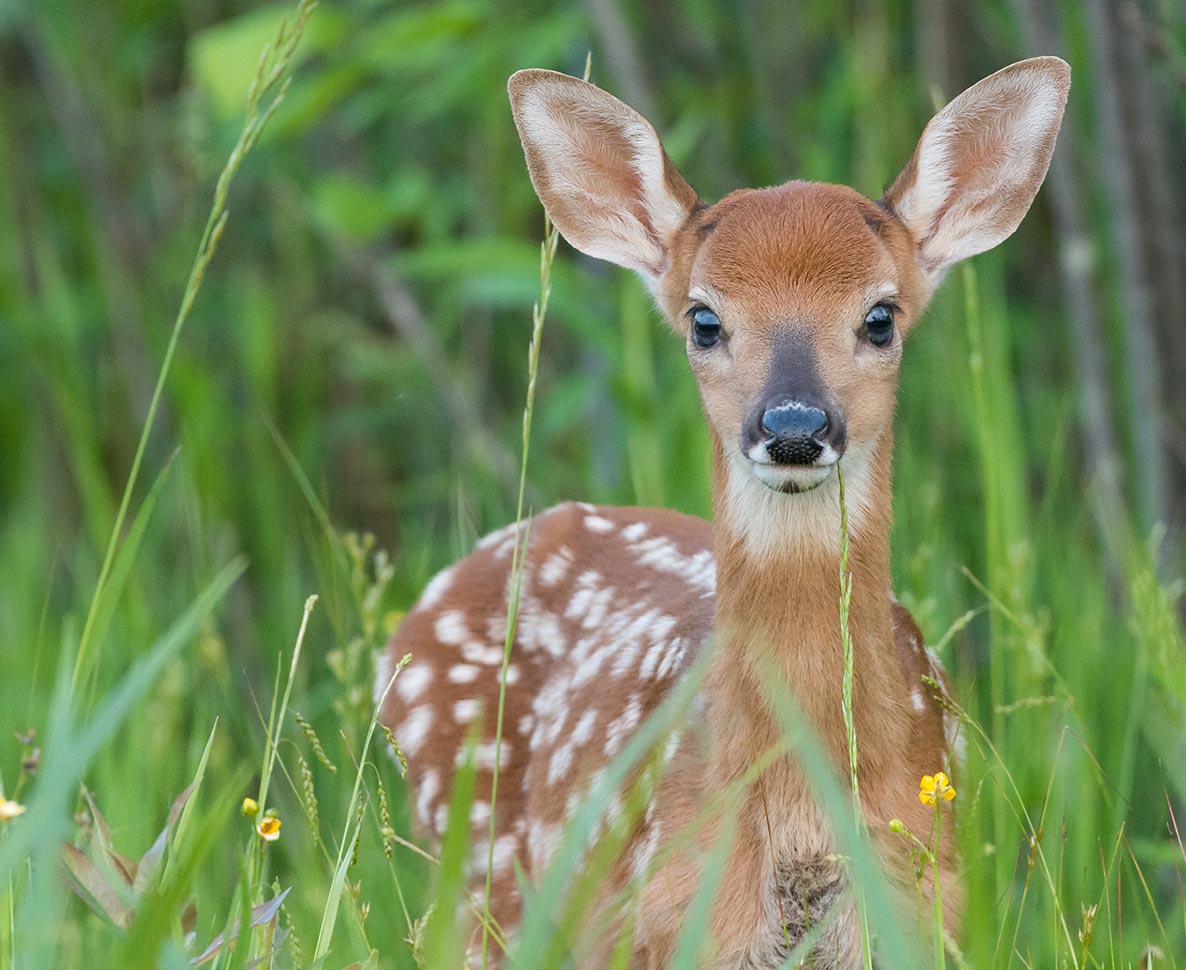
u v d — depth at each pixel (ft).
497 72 44.24
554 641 32.24
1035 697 31.14
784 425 24.62
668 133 48.65
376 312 55.67
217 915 26.91
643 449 39.52
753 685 25.14
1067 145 39.32
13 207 54.03
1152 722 29.37
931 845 25.31
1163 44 36.68
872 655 25.25
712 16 50.62
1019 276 49.01
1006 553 35.76
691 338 27.30
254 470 48.03
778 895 24.93
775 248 26.55
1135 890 28.04
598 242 30.27
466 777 18.83
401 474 53.16
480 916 25.12
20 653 41.91
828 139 46.06
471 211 52.13
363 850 29.27
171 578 45.65
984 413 33.58
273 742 23.94
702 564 30.91
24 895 22.00
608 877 26.63
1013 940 24.48
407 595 42.32
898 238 28.22
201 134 46.37
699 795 25.75
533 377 23.76
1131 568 35.14
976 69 49.75
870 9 48.16
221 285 54.13
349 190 42.63
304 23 24.81
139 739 32.71
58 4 50.83
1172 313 39.17
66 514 52.95
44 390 52.85
